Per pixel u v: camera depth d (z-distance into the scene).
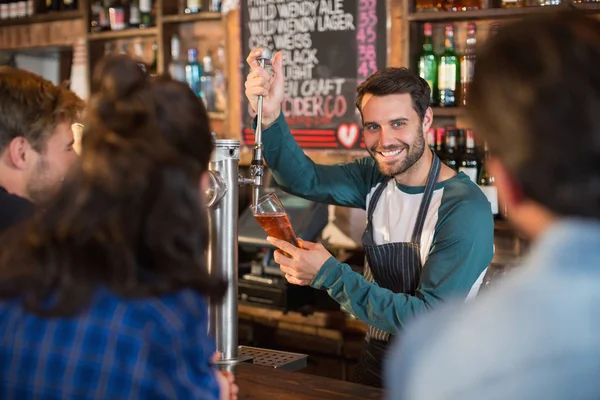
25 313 0.88
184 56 3.85
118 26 3.86
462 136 3.08
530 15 0.72
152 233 0.86
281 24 3.43
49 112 1.34
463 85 3.02
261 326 3.26
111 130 0.89
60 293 0.86
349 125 3.30
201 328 0.90
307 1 3.35
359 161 2.37
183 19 3.63
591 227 0.65
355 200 2.33
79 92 4.13
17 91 1.32
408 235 2.08
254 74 2.01
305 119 3.42
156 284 0.87
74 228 0.85
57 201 0.90
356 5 3.24
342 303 1.89
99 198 0.86
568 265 0.64
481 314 0.67
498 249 3.05
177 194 0.87
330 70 3.33
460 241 1.88
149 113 0.90
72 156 1.40
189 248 0.89
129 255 0.86
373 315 1.85
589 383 0.61
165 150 0.88
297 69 3.41
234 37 3.56
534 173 0.65
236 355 1.70
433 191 2.03
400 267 2.08
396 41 3.17
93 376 0.84
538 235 0.70
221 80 3.67
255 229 3.16
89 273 0.87
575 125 0.63
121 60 0.94
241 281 3.21
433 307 1.84
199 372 0.90
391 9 3.17
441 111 3.02
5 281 0.88
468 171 2.97
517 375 0.62
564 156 0.64
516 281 0.67
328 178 2.32
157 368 0.85
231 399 1.25
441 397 0.64
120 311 0.86
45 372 0.85
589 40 0.65
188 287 0.89
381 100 1.96
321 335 3.12
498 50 0.68
